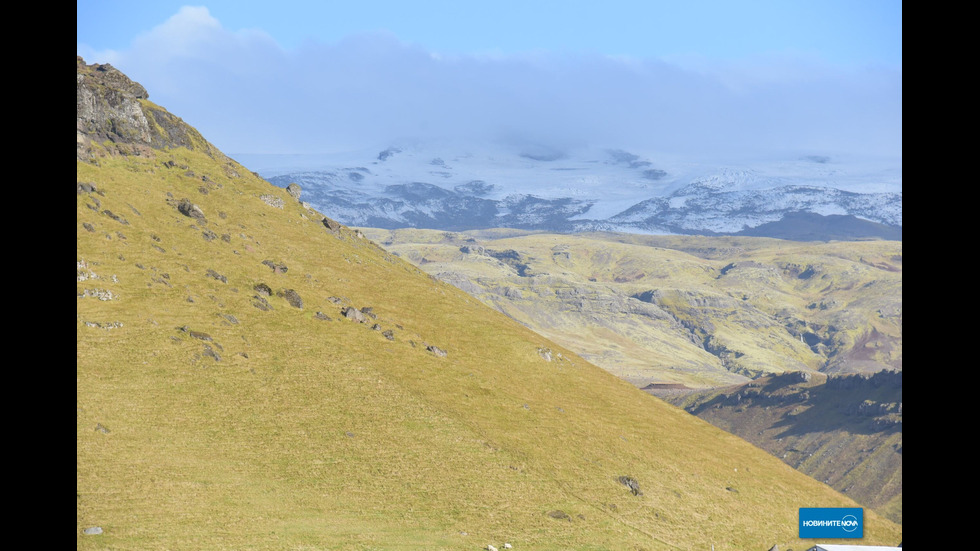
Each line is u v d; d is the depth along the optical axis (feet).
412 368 424.87
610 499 353.92
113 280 400.06
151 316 384.27
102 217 448.24
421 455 345.31
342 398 373.40
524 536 299.99
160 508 261.03
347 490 306.96
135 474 279.08
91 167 492.95
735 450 469.98
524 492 336.70
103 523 244.01
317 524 275.18
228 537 251.60
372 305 491.31
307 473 311.68
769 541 361.30
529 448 377.71
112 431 302.86
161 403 330.75
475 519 305.12
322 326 436.35
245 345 392.27
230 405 343.67
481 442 367.86
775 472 453.99
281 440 330.13
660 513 358.02
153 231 459.73
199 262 450.30
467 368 450.71
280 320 426.51
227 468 300.81
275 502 285.02
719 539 347.36
